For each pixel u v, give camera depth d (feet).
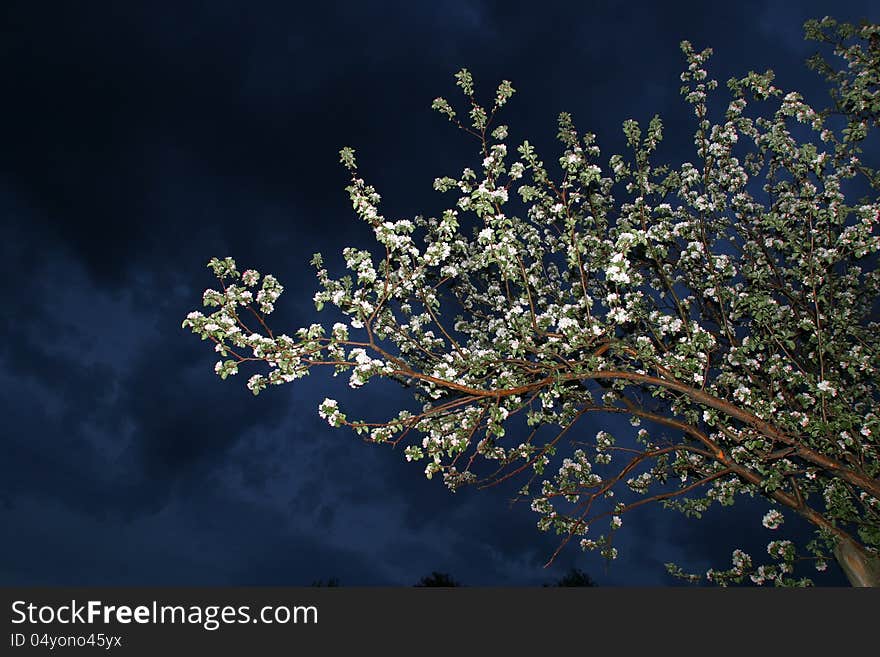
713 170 40.83
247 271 29.78
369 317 30.42
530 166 30.12
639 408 41.50
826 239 37.40
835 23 31.58
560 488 41.01
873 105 30.71
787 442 33.83
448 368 32.78
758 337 34.99
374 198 29.84
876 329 39.47
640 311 36.73
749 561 38.96
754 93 34.81
